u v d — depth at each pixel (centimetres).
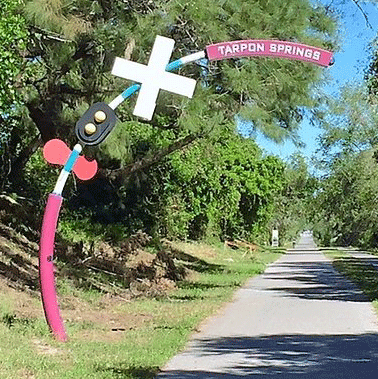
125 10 1296
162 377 852
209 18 1313
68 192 2256
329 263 4044
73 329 1191
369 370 898
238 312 1541
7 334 1058
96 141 1076
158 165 2491
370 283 2453
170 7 1291
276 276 2853
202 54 1112
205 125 1438
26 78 1364
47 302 1085
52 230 1076
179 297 1858
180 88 1088
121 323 1334
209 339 1157
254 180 4200
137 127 1742
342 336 1193
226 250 4144
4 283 1476
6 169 2095
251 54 1117
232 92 1438
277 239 7706
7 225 2030
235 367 916
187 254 3228
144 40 1282
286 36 1424
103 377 828
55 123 1589
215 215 3700
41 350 986
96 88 1452
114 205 2469
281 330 1266
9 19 1026
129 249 2384
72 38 1270
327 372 884
